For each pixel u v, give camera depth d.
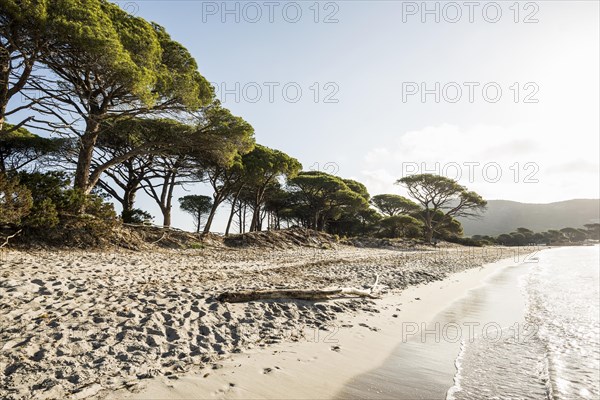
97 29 12.49
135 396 3.64
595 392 4.84
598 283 19.91
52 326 5.25
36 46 11.87
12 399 3.39
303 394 4.16
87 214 15.58
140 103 16.61
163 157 23.86
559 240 117.88
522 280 20.25
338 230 58.25
